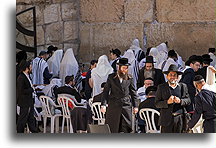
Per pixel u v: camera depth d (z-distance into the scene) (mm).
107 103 17266
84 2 28312
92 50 28250
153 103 16719
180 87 15555
